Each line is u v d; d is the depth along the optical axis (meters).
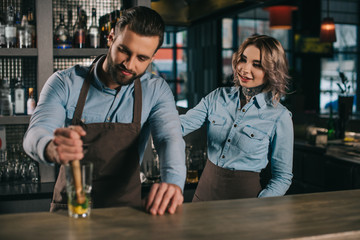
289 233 0.95
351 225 1.01
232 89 2.00
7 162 2.68
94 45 2.79
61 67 2.91
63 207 1.52
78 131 1.02
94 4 2.96
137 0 2.79
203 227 0.98
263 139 1.85
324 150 3.92
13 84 2.82
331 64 10.67
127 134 1.55
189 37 9.38
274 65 1.79
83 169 1.03
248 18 9.81
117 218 1.04
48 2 2.62
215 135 1.95
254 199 1.25
